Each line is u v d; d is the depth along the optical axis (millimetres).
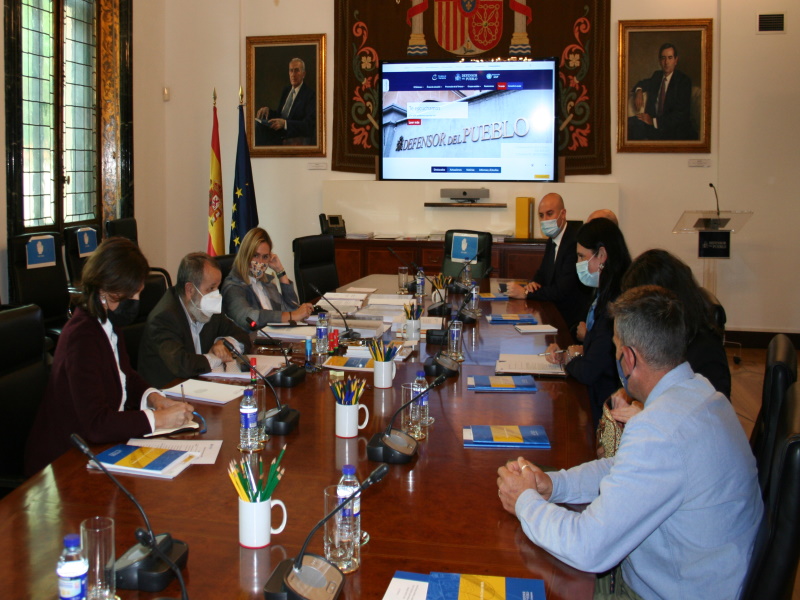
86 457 1848
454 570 1338
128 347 3316
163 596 1232
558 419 2209
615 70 6758
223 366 2736
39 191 5387
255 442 1936
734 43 6566
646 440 1441
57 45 5438
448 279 4895
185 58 7164
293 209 7297
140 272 2193
